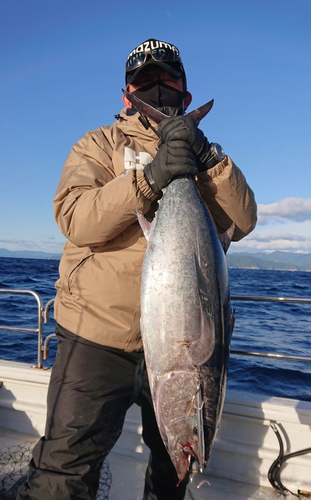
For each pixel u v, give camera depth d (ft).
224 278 4.97
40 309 9.02
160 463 5.98
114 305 5.08
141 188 4.63
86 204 4.70
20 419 8.75
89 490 4.71
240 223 5.79
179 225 4.84
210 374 4.50
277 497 7.11
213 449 7.68
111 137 5.74
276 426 7.31
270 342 22.09
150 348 4.60
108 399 4.99
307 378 15.79
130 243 5.29
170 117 4.83
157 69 5.90
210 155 5.08
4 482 6.89
